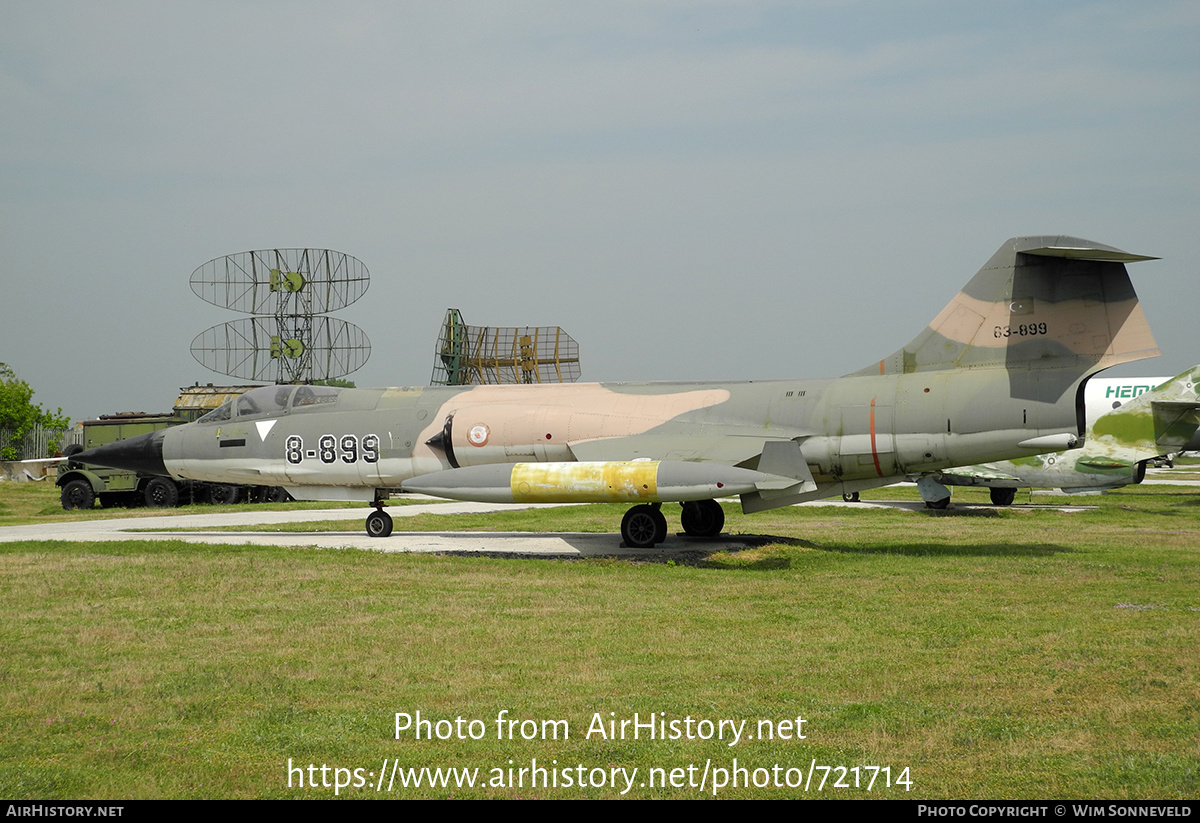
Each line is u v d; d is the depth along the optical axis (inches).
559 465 706.2
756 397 759.7
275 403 904.9
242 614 466.9
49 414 2578.7
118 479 1380.4
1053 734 293.9
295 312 1501.0
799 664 377.7
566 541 825.5
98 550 698.8
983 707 321.4
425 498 1504.7
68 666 366.6
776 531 920.9
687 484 663.1
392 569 619.5
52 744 280.7
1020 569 637.9
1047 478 1180.5
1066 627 444.1
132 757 271.1
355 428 856.3
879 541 822.5
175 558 652.1
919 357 729.0
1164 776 257.6
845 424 724.0
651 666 373.7
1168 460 2591.0
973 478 1202.0
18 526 1051.9
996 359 700.7
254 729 296.2
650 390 801.6
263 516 1180.5
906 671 366.3
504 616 468.8
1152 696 331.3
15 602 492.7
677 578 601.6
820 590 554.3
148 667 365.1
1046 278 687.7
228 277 1510.8
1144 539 830.5
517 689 340.8
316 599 508.1
